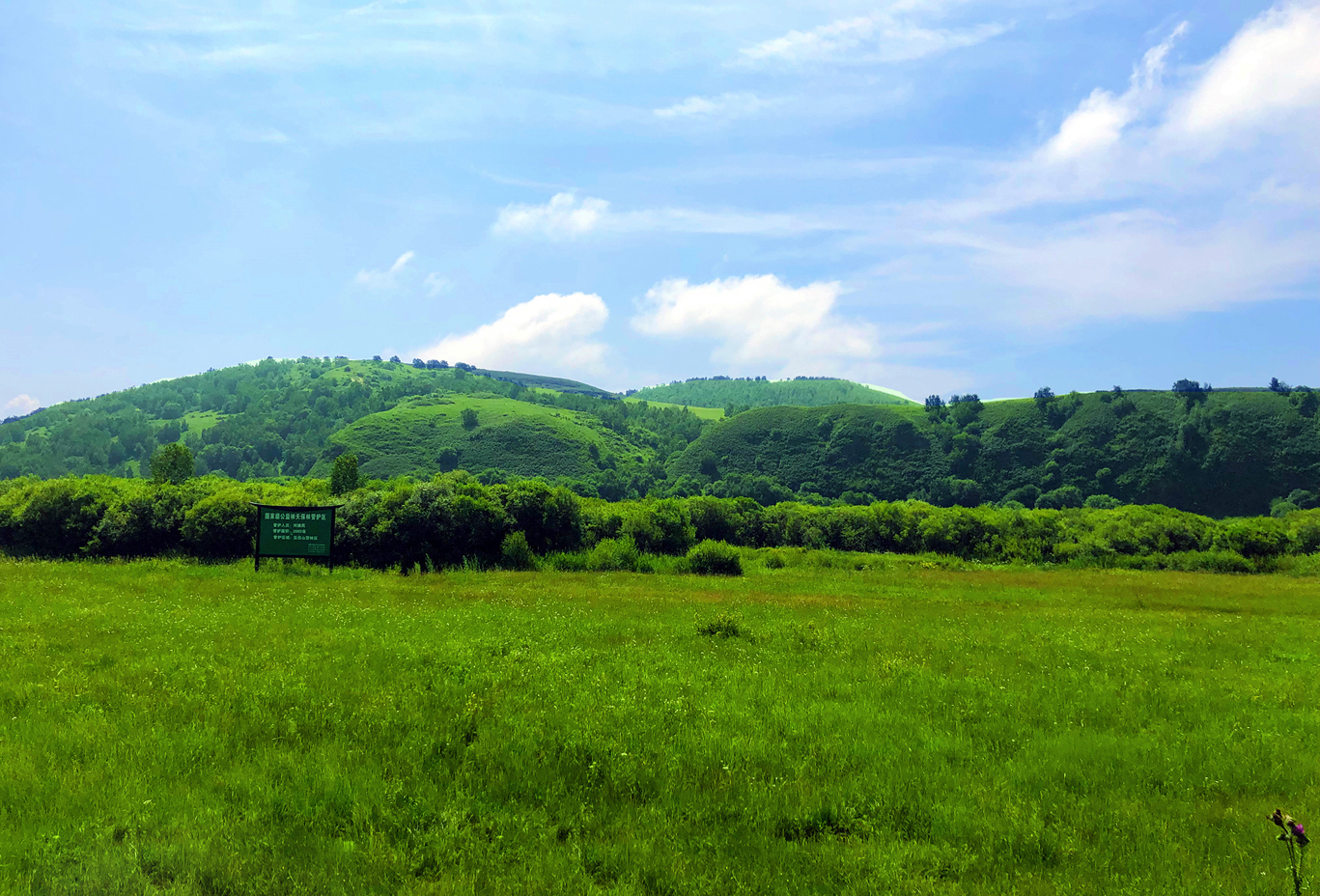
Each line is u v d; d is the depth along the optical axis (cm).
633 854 701
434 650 1598
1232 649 1988
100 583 2886
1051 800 871
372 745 971
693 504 6375
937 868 700
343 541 4256
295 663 1438
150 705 1116
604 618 2269
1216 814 844
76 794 786
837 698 1323
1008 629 2284
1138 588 3959
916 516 6725
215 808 764
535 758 941
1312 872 679
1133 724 1212
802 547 6328
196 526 4209
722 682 1396
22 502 4509
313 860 668
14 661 1399
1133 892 657
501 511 4597
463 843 719
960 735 1102
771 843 739
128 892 601
